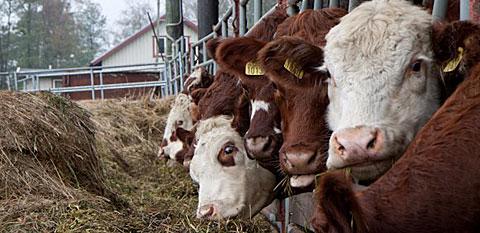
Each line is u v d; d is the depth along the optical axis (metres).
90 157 6.38
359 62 2.73
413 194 1.98
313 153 3.29
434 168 2.00
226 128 4.63
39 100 6.24
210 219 4.47
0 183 5.48
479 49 2.33
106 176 7.40
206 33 12.41
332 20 3.63
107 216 4.90
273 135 4.02
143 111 11.83
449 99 2.18
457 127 2.05
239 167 4.52
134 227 4.70
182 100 8.19
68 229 4.62
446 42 2.65
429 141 2.07
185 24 40.03
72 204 5.15
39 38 59.78
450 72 2.67
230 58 3.80
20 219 4.84
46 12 60.47
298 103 3.40
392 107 2.67
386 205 1.98
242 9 6.43
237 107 4.65
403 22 2.78
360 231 1.85
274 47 3.10
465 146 2.00
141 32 43.00
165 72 17.59
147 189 7.44
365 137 2.54
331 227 1.83
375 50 2.73
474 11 2.78
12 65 58.34
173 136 8.08
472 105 2.09
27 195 5.44
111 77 20.41
